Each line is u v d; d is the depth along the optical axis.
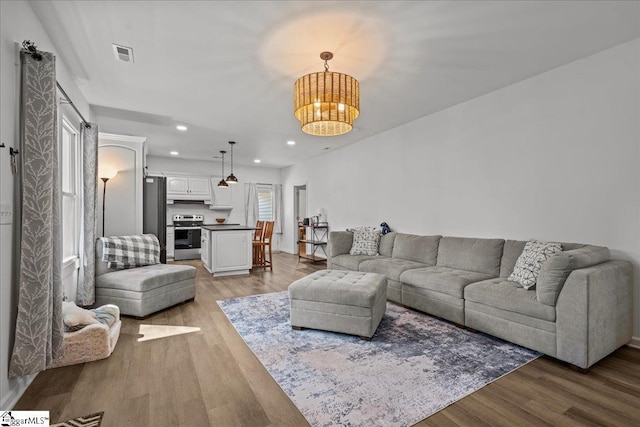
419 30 2.38
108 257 3.54
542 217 3.17
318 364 2.28
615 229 2.68
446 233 4.19
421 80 3.28
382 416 1.69
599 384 2.00
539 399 1.84
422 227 4.55
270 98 3.75
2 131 1.70
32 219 1.87
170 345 2.62
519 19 2.26
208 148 6.53
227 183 7.31
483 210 3.73
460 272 3.44
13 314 1.83
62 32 2.36
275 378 2.09
